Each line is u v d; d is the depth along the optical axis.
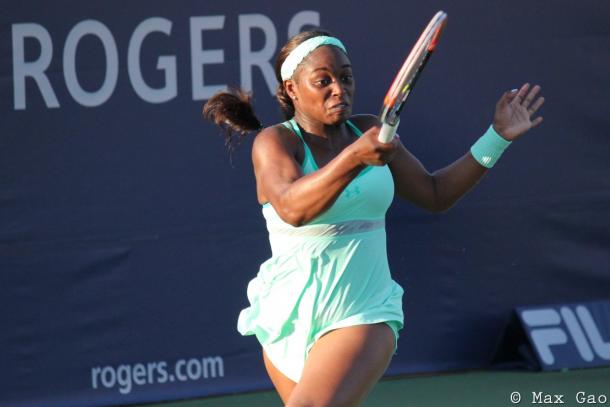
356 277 11.48
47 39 19.44
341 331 11.32
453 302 21.12
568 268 21.42
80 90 19.58
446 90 20.94
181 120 19.97
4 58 19.30
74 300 19.64
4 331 19.39
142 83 19.80
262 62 20.27
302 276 11.53
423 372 21.03
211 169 20.09
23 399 19.45
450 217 21.08
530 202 21.28
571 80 21.30
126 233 19.81
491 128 12.49
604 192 21.47
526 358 21.17
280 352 11.87
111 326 19.78
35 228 19.47
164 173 19.94
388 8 20.62
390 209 20.88
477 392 19.66
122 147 19.77
